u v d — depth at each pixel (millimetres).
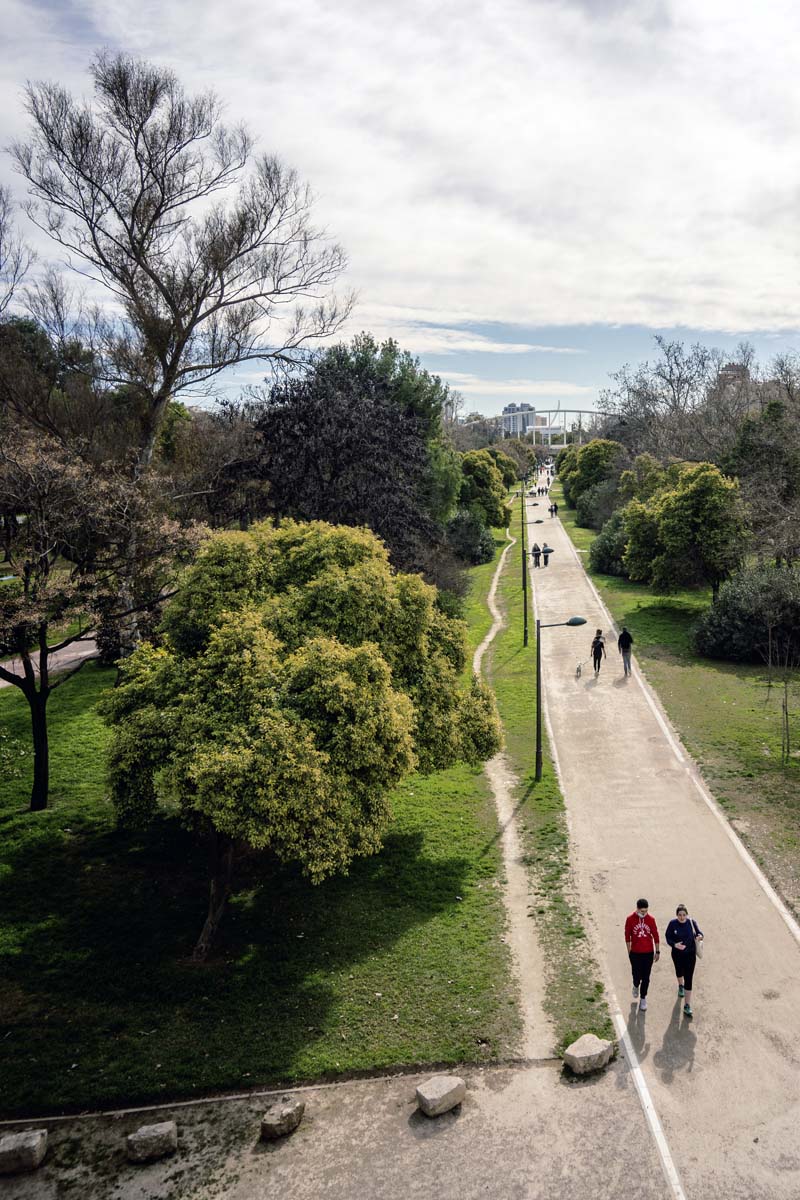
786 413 42562
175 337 30078
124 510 21906
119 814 14750
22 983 13250
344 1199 9094
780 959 13141
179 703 14406
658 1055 11094
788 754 21625
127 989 13148
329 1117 10383
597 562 52375
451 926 14773
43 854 17469
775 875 15734
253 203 29703
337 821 13219
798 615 30172
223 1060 11469
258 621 14859
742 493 37062
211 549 16828
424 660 17188
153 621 23406
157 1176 9570
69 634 35406
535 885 16109
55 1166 9773
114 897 16000
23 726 25188
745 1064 10812
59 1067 11383
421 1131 10047
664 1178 9094
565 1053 11016
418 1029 12000
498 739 17953
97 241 28422
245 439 34281
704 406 70250
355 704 13547
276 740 12703
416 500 42562
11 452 18859
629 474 61188
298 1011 12523
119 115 27406
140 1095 10828
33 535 19109
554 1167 9344
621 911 14953
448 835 18438
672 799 19625
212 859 14445
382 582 16281
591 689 28719
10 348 27906
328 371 38750
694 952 11828
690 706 26234
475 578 54531
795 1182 8945
